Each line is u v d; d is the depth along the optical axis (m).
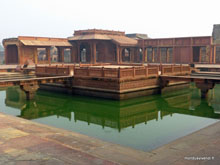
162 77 21.11
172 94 22.09
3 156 5.16
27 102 19.03
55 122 13.22
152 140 9.67
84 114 15.32
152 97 20.23
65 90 22.03
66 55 65.94
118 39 50.34
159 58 47.88
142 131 11.13
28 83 18.56
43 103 18.75
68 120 13.73
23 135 6.81
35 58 45.56
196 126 11.95
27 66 39.44
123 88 18.08
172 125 12.26
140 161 5.28
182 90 24.62
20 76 34.47
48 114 15.42
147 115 14.95
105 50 50.59
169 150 6.08
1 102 19.03
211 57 41.50
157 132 10.92
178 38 44.53
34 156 5.18
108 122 13.28
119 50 49.72
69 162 4.89
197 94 22.30
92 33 50.00
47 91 23.98
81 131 11.27
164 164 5.11
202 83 19.09
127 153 5.81
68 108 17.05
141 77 19.41
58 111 16.33
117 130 11.42
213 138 6.91
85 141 6.64
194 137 7.13
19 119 9.44
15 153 5.35
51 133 7.30
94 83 19.58
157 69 21.25
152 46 48.44
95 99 19.14
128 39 54.00
